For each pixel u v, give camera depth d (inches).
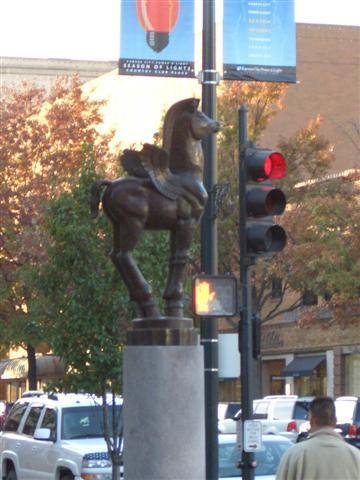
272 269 1584.6
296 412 1304.1
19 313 1622.8
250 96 1600.6
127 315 713.0
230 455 682.2
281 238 548.1
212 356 573.3
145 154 435.8
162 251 708.7
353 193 1641.2
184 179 438.6
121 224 435.8
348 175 1656.0
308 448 388.8
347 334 1921.8
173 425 417.4
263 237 539.5
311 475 385.4
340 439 393.4
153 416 417.4
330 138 2193.7
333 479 384.5
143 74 624.7
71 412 823.1
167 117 444.1
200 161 444.8
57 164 1722.4
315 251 1567.4
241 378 564.7
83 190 731.4
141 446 418.0
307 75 2191.2
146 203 433.7
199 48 1680.6
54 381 743.7
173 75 628.7
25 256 1556.3
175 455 416.5
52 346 735.7
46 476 816.3
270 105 1652.3
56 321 730.2
